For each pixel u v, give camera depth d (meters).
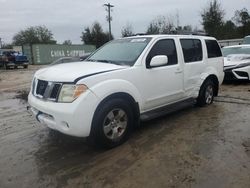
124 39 6.25
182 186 3.58
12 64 32.50
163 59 5.32
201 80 6.96
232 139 5.07
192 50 6.73
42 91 4.75
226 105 7.58
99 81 4.55
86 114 4.34
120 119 4.87
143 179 3.79
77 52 50.22
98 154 4.61
